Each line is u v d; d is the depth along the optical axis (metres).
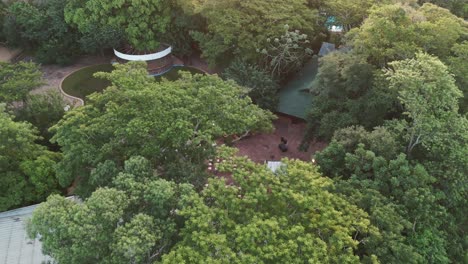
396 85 29.39
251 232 18.64
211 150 25.61
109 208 18.91
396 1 40.56
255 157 39.78
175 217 21.09
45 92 42.50
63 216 18.81
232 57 46.38
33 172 30.25
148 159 24.52
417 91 25.95
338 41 47.75
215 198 21.11
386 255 20.97
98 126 24.91
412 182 24.45
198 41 50.88
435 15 36.84
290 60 42.50
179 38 51.22
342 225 20.73
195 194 20.34
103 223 18.86
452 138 26.66
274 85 41.62
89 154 24.67
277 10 42.19
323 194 21.14
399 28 32.97
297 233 19.38
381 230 21.97
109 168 23.27
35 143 35.75
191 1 45.84
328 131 32.97
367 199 23.36
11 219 29.39
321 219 20.39
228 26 42.12
